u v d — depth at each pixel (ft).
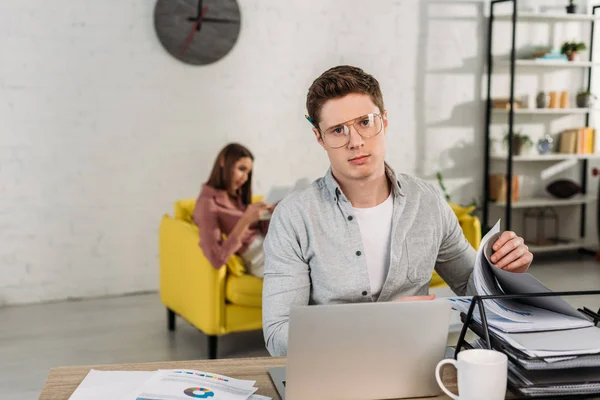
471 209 13.39
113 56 14.92
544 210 19.58
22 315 13.92
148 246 15.64
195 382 4.03
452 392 3.90
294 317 3.56
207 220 11.15
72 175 14.92
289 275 5.16
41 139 14.61
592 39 19.26
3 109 14.30
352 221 5.22
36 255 14.82
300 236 5.20
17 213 14.61
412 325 3.76
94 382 4.09
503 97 18.57
